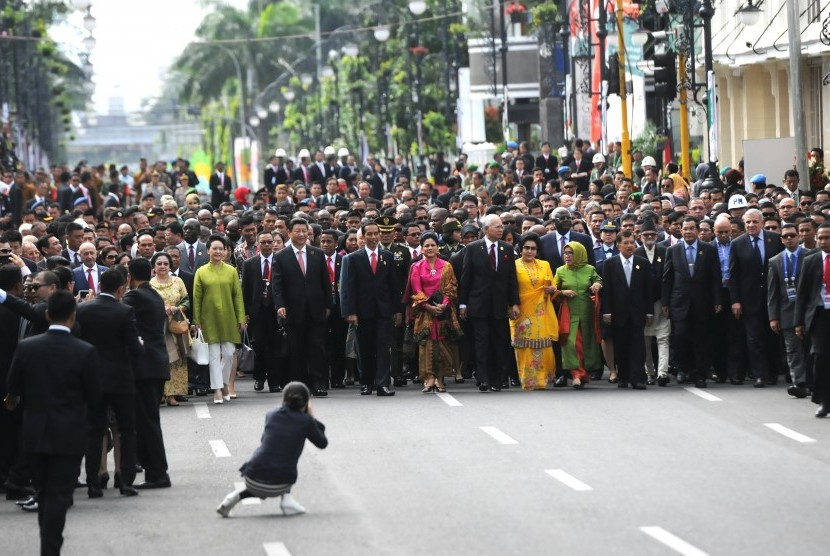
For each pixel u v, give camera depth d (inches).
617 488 1277.1
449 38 6063.0
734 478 1312.7
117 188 3710.6
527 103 5442.9
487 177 3395.7
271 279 1905.8
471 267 1883.6
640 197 2568.9
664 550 1061.8
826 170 3110.2
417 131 5836.6
